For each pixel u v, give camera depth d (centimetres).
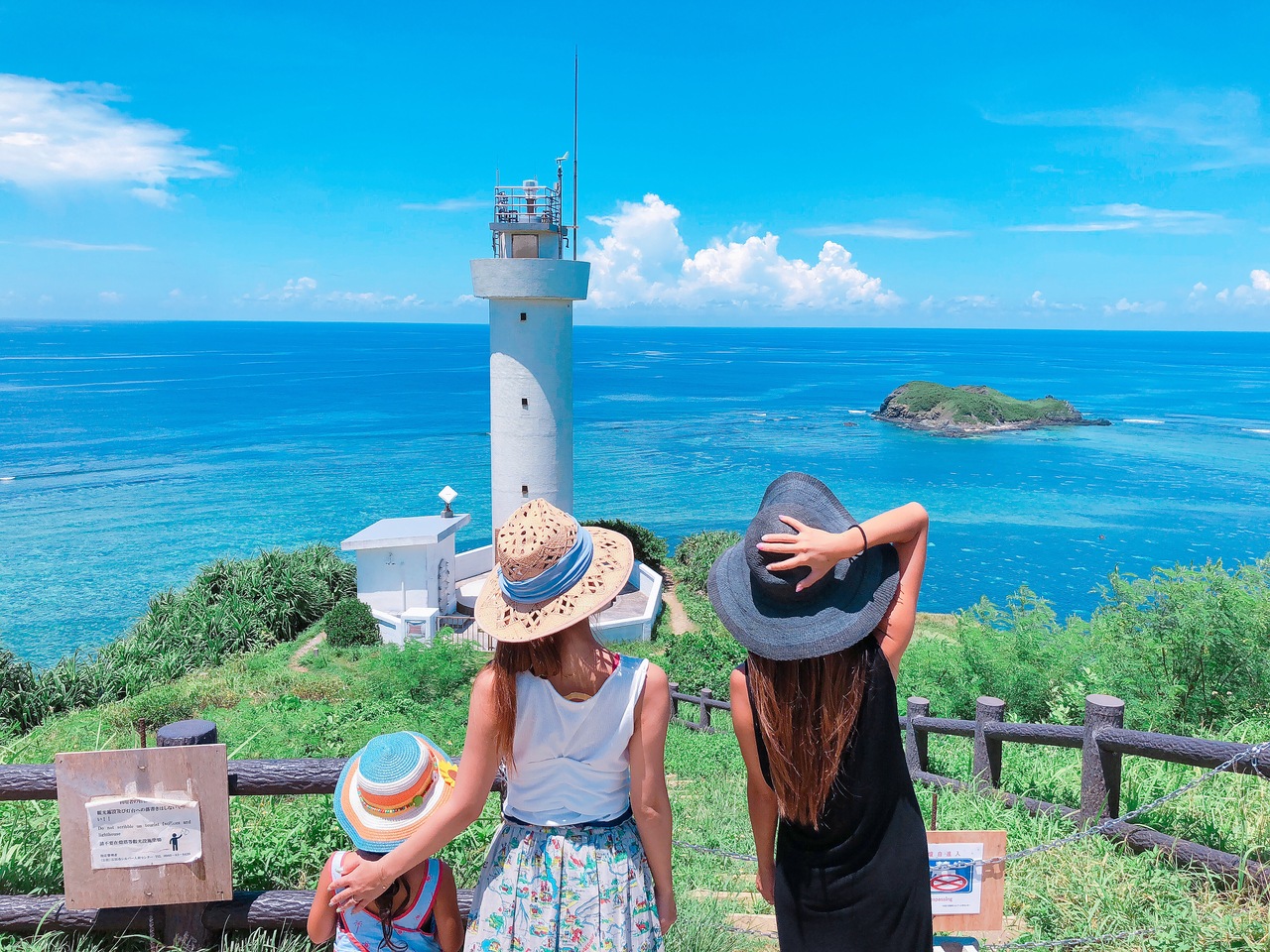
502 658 215
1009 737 512
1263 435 12244
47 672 1823
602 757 218
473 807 225
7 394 16162
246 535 5825
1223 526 6638
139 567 4975
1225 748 369
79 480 7888
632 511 7012
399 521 2472
